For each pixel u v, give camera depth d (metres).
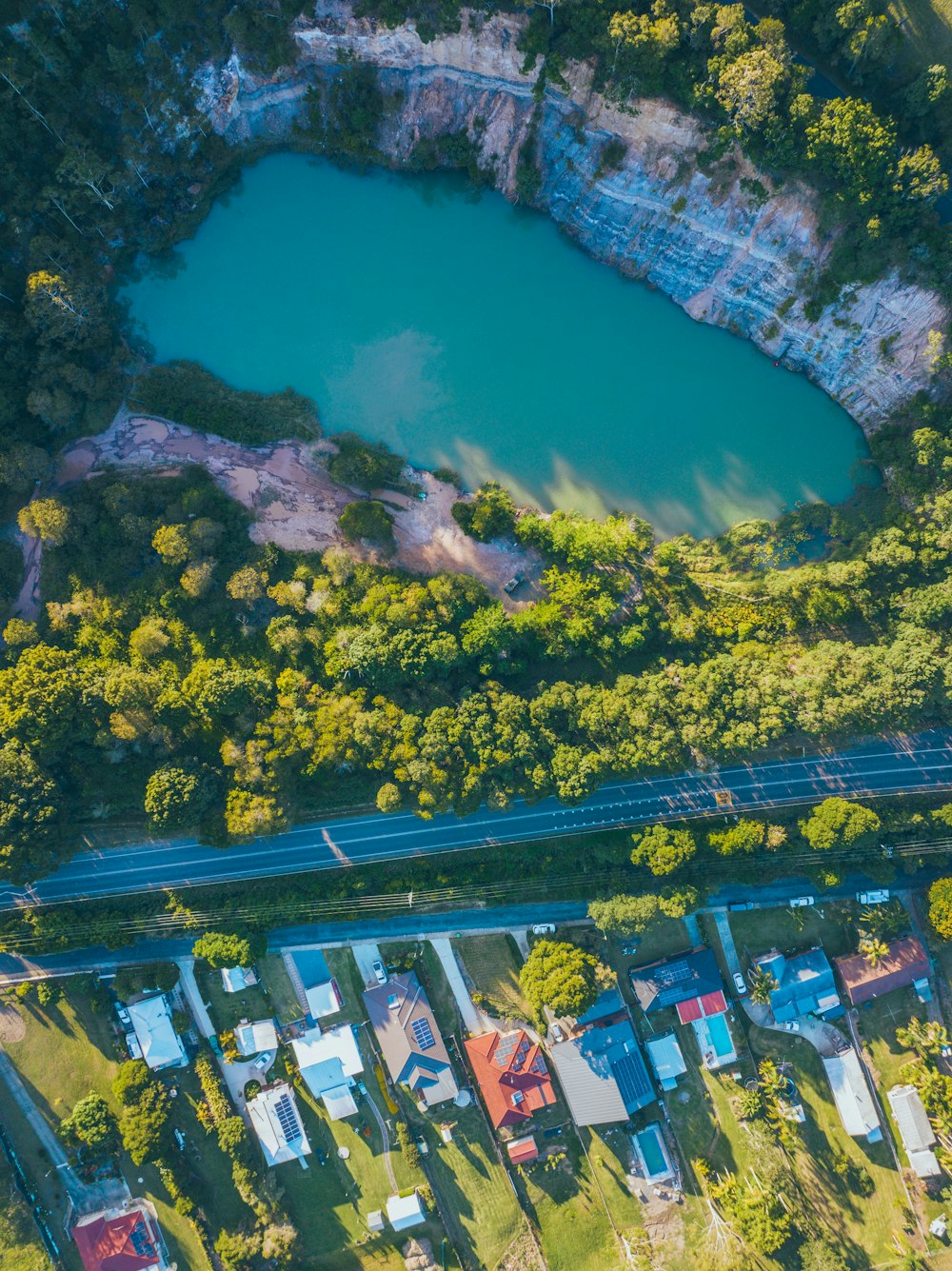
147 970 96.69
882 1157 98.81
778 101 85.44
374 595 96.50
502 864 98.31
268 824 91.38
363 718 91.75
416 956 99.75
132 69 93.25
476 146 99.38
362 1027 99.88
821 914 99.69
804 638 100.31
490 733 92.50
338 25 90.94
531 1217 99.88
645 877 96.94
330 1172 99.25
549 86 91.62
